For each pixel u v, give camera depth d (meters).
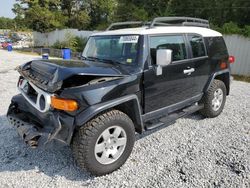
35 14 26.28
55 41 27.08
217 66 4.81
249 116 5.04
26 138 2.86
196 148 3.67
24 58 16.14
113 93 2.95
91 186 2.82
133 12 16.84
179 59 3.96
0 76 9.10
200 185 2.81
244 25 11.95
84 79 2.82
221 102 4.98
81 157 2.82
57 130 2.74
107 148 2.99
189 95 4.28
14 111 3.70
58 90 2.79
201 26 5.01
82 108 2.75
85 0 29.03
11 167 3.18
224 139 3.97
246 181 2.86
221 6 12.98
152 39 3.51
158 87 3.58
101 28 22.78
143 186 2.81
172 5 15.67
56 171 3.11
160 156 3.45
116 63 3.49
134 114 3.27
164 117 3.93
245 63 11.05
